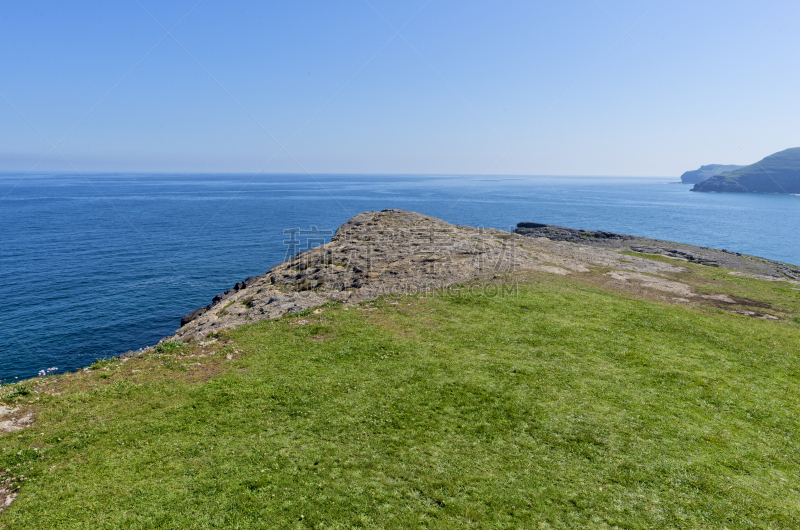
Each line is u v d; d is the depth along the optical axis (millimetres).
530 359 22812
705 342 26062
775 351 24984
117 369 20938
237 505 12125
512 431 16391
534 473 14078
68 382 19328
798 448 15883
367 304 31625
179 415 16672
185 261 100312
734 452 15539
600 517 12242
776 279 47312
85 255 104250
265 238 133625
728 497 13203
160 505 11984
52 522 11156
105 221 170125
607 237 83062
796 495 13398
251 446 14945
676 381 20828
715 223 189500
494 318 28969
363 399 18391
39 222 162375
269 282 41750
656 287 40062
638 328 27922
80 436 15000
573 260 50281
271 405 17703
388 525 11633
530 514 12242
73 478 12891
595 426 16859
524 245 56344
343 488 13008
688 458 15094
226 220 180250
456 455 14875
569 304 32156
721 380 21109
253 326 27625
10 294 71875
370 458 14531
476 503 12602
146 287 78312
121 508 11797
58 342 53812
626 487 13562
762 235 156875
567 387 19875
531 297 33375
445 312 30016
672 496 13211
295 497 12531
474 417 17266
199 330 29875
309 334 25875
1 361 48375
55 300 69375
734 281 44219
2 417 16031
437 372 21016
